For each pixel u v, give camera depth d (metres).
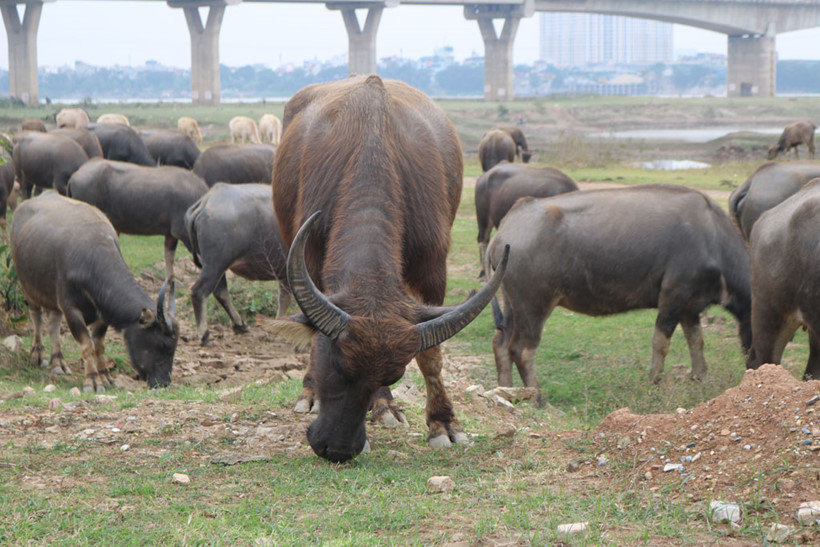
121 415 6.51
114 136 22.86
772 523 3.94
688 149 55.97
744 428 4.88
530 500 4.50
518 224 8.90
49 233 9.15
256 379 9.35
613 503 4.37
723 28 117.75
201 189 14.14
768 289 7.31
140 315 8.91
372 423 6.50
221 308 12.98
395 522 4.26
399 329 4.74
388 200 5.34
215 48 94.62
